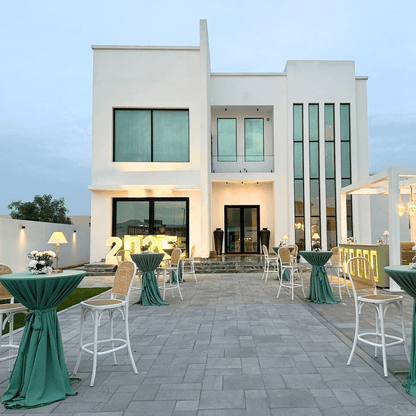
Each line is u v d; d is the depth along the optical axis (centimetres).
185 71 1375
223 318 525
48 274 293
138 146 1374
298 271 1203
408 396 254
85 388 279
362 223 1496
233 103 1545
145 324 494
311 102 1518
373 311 563
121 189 1310
